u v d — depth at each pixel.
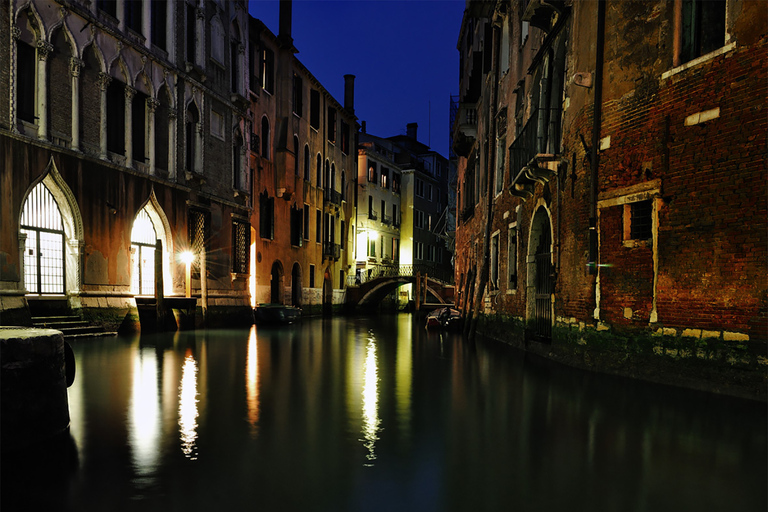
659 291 8.26
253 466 4.62
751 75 7.09
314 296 34.84
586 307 9.84
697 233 7.70
